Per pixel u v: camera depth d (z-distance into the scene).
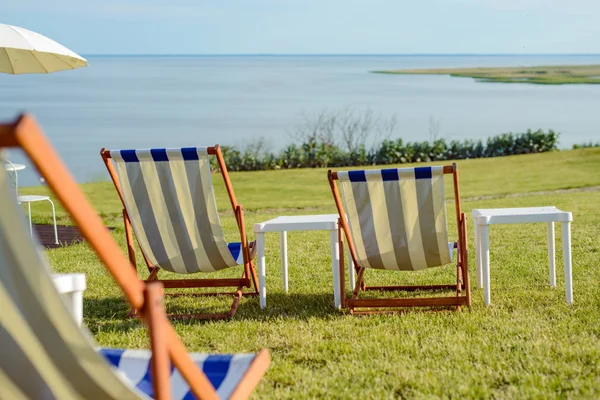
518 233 7.60
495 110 50.09
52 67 6.11
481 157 25.58
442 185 3.96
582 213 9.42
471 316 4.07
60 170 1.37
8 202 1.35
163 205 4.24
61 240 8.28
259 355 2.46
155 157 4.09
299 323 4.12
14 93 67.88
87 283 5.54
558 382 2.95
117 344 3.80
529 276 5.24
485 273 4.34
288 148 24.36
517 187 16.53
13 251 1.42
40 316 1.53
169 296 5.02
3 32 5.20
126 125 43.47
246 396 2.27
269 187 18.20
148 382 2.59
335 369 3.24
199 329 4.05
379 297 4.83
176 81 85.88
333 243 4.43
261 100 57.62
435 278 5.42
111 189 17.31
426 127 41.53
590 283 4.86
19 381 1.68
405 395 2.90
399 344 3.55
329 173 4.07
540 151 25.78
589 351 3.31
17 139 1.29
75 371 1.66
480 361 3.27
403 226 4.12
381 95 61.19
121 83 83.19
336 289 4.46
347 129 29.41
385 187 4.02
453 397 2.83
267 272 5.81
